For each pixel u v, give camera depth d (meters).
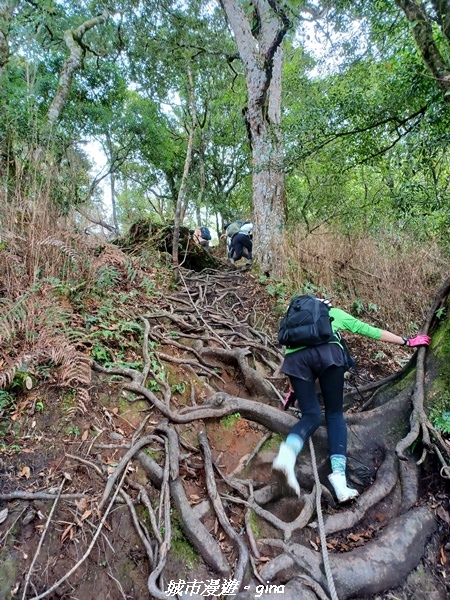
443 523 1.85
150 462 1.96
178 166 12.73
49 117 5.42
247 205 13.00
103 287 3.52
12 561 1.42
